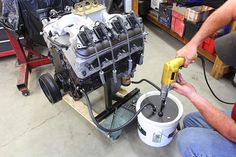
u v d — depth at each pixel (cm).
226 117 85
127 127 150
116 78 122
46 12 147
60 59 123
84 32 101
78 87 120
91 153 137
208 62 210
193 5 214
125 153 136
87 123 155
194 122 123
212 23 96
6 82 195
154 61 216
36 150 140
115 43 110
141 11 273
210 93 177
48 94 137
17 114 163
